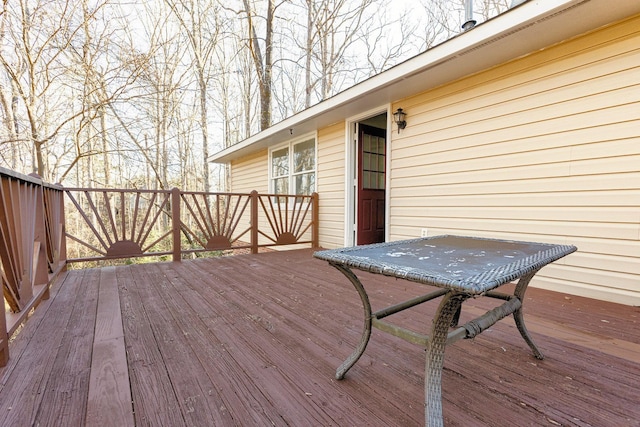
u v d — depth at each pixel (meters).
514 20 2.36
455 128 3.45
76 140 6.66
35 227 2.42
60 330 1.86
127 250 3.86
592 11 2.20
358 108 4.42
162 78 9.16
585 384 1.31
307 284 2.96
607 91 2.43
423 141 3.79
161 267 3.75
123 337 1.76
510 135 2.99
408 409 1.16
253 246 4.81
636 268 2.34
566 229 2.67
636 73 2.30
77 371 1.40
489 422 1.09
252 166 7.82
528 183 2.89
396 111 4.02
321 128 5.43
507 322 2.01
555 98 2.70
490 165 3.15
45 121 6.39
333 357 1.54
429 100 3.70
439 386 1.06
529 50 2.78
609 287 2.46
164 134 9.94
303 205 5.96
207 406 1.17
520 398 1.22
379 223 5.20
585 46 2.51
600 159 2.48
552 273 2.79
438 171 3.64
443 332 1.07
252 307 2.29
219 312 2.18
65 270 3.51
